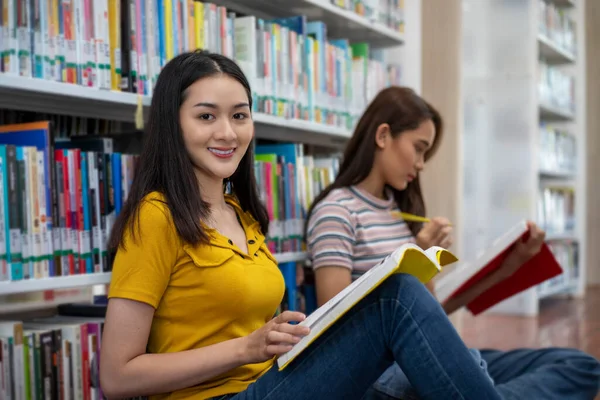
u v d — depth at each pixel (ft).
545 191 15.67
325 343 3.84
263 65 6.63
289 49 7.04
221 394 4.07
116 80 5.28
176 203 4.07
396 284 3.78
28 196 4.56
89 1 5.06
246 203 4.89
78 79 4.97
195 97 4.26
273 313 4.52
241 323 4.23
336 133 7.79
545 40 15.35
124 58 5.35
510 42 14.67
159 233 3.98
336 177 6.72
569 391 5.38
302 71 7.25
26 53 4.64
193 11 5.99
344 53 8.04
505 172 14.69
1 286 4.34
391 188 6.83
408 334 3.68
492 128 14.80
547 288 15.49
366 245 6.28
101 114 5.77
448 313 6.86
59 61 4.85
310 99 7.36
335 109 7.82
